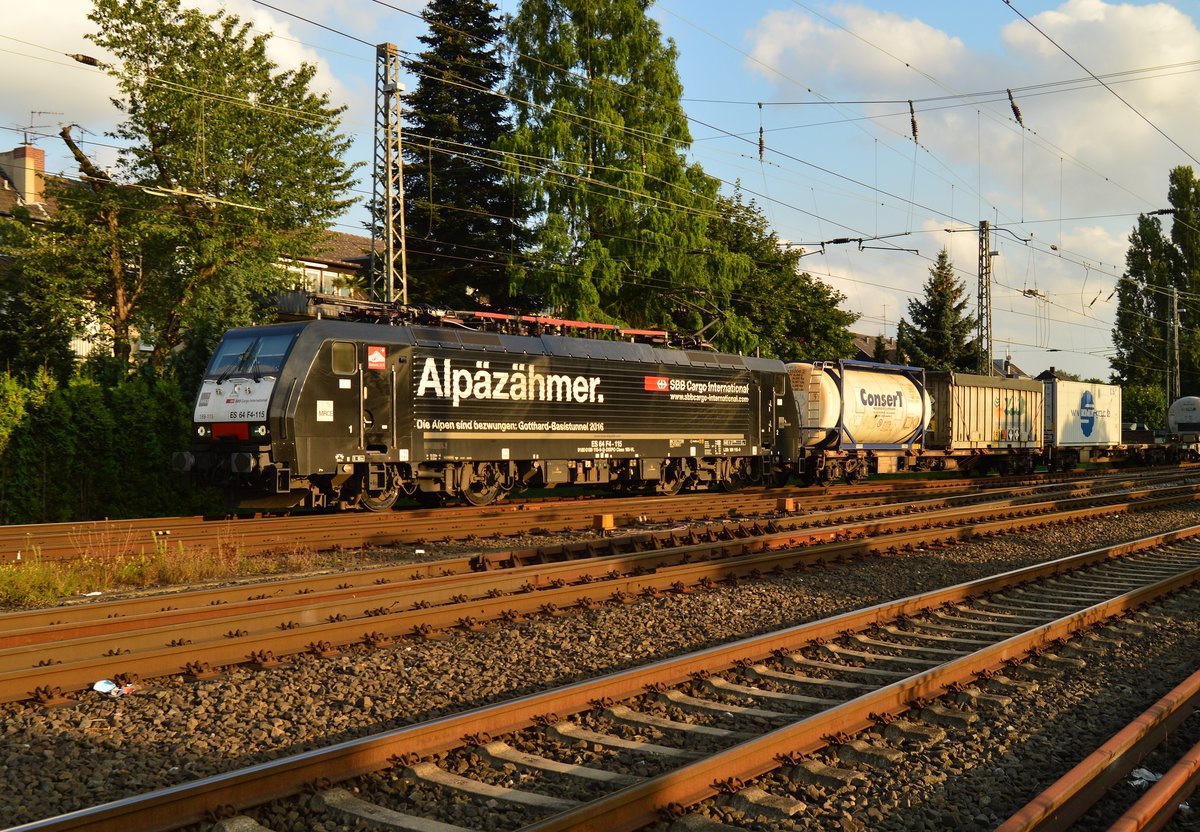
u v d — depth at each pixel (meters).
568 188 33.97
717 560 12.47
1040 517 18.06
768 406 25.66
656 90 35.72
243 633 8.70
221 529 15.47
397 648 8.37
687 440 23.33
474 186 38.16
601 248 32.94
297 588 10.59
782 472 27.23
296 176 28.52
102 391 20.66
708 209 35.38
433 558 13.45
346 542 14.37
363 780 5.29
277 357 16.83
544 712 6.33
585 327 21.94
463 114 38.47
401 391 18.05
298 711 6.76
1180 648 8.99
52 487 19.59
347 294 41.31
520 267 33.53
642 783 4.89
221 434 17.06
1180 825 4.92
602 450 21.44
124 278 27.97
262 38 28.36
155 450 20.73
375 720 6.62
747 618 9.96
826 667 7.96
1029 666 8.00
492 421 19.42
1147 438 47.81
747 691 7.16
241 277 24.23
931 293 57.62
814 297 48.38
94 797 5.25
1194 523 19.28
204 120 26.92
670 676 7.30
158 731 6.29
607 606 10.17
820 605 10.69
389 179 24.03
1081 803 5.06
